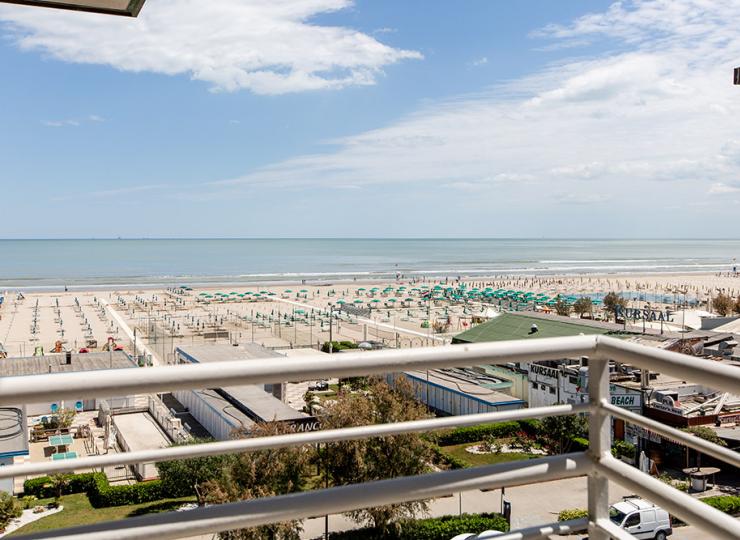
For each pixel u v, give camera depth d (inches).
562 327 1685.5
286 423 1015.6
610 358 88.4
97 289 4805.6
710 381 74.8
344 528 724.7
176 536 69.7
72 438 1219.2
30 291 4623.5
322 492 75.9
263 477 684.1
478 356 81.6
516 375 1371.8
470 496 824.3
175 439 1159.0
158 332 2723.9
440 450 1095.0
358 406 778.8
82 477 946.1
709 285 5196.9
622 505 637.9
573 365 1290.6
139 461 67.9
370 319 3299.7
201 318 3233.3
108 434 1208.8
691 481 872.9
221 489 679.1
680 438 77.0
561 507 773.9
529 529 86.4
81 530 67.2
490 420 82.5
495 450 1160.2
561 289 4864.7
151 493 897.5
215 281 5693.9
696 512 73.2
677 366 78.0
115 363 1680.6
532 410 85.0
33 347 2445.9
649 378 1157.1
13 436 983.6
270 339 2588.6
